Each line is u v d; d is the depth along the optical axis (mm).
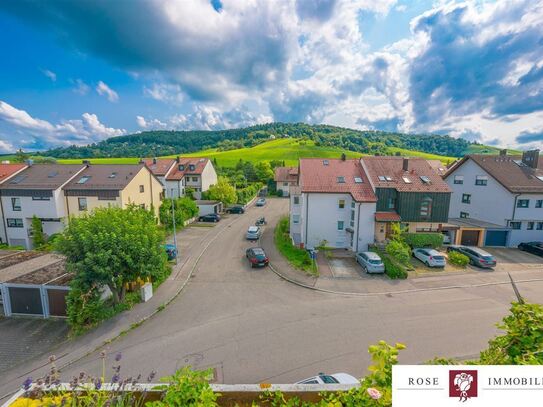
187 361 11352
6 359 12344
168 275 20312
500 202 27828
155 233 16938
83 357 12102
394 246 21391
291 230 28406
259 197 63406
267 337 12891
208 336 13086
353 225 24891
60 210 28734
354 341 12492
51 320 15312
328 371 10664
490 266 21391
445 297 16844
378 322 14062
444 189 24594
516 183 27203
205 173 55594
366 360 11242
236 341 12633
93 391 3557
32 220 28750
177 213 34406
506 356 4051
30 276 16703
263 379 10242
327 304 16031
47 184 28828
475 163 30422
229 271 21250
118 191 28453
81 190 28781
